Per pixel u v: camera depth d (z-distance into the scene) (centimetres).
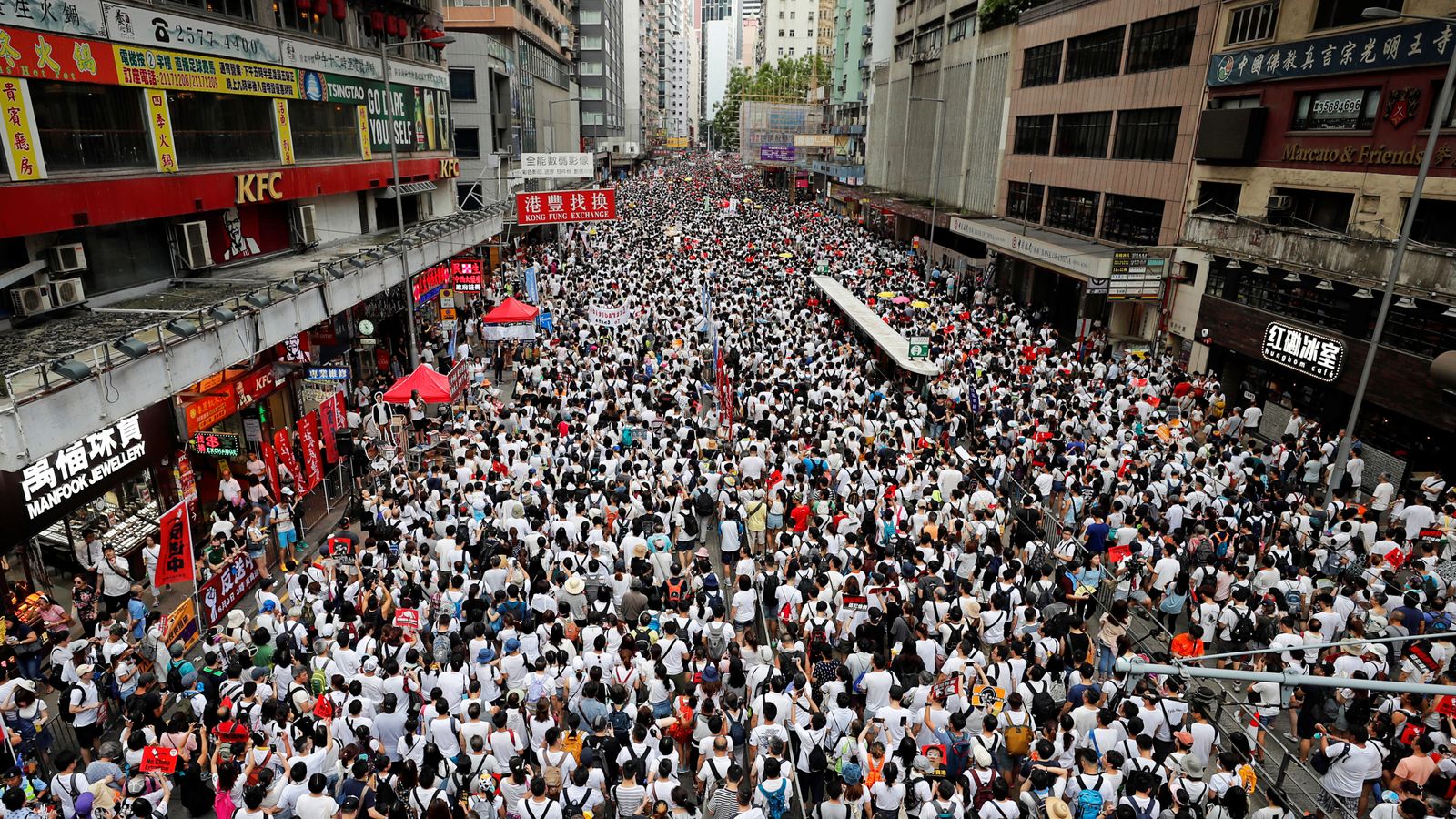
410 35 3278
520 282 4081
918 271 4825
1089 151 3688
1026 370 2483
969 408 2194
